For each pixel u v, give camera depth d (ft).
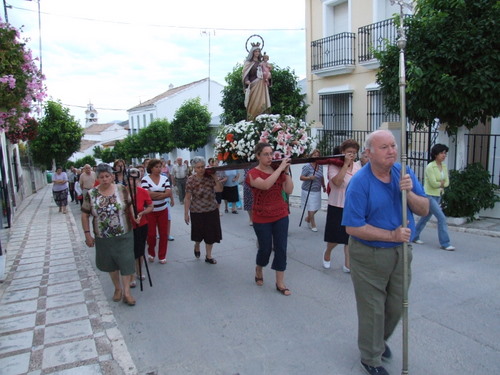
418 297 15.84
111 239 16.15
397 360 11.52
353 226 10.04
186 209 21.70
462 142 28.17
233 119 57.93
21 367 12.09
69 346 13.28
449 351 11.90
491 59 23.20
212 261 21.79
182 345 13.15
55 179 46.24
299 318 14.65
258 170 16.42
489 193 26.25
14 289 19.26
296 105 51.88
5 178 39.45
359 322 10.78
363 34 43.98
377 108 43.52
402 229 9.77
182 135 79.20
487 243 22.74
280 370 11.44
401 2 10.39
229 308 15.84
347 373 11.14
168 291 18.04
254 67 28.04
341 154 17.89
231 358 12.21
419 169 34.24
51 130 73.41
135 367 11.92
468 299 15.48
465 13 24.13
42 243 29.89
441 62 24.76
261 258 17.26
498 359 11.43
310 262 21.08
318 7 49.37
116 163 24.89
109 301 17.22
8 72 18.98
